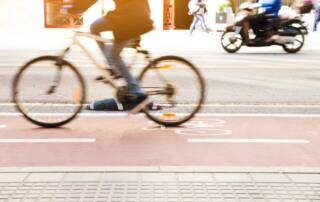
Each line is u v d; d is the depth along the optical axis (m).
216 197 3.69
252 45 15.76
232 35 15.84
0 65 12.13
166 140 5.50
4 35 23.31
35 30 27.45
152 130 5.98
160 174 4.17
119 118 6.60
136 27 5.61
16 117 6.66
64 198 3.65
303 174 4.21
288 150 5.13
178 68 6.08
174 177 4.10
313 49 17.39
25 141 5.42
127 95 5.89
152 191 3.79
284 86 9.42
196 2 24.80
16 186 3.88
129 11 5.57
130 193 3.75
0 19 27.78
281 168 4.36
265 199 3.67
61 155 4.89
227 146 5.26
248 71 11.48
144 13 5.62
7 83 9.55
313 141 5.52
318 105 7.68
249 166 4.53
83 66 12.01
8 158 4.78
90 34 5.76
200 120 6.57
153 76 6.05
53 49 16.30
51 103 7.15
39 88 7.53
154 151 5.05
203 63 12.93
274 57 14.66
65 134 5.75
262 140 5.53
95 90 8.92
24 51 15.57
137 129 6.02
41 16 27.92
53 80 6.01
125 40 5.70
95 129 6.00
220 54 15.45
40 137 5.60
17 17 27.80
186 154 4.95
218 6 28.88
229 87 9.26
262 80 10.15
